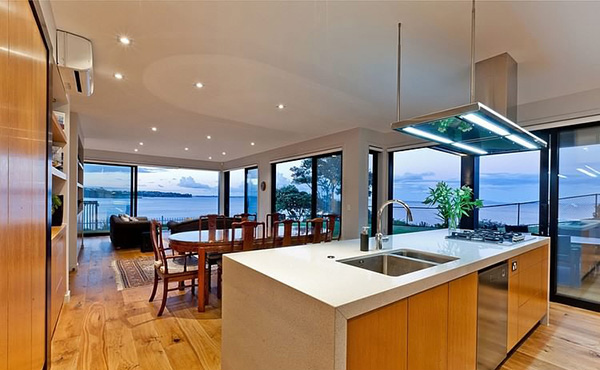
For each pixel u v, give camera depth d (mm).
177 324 2701
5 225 1077
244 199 9398
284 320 1306
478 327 1800
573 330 2682
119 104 3854
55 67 2164
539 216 3580
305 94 3406
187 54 2463
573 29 2023
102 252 5840
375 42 2260
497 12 1859
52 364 2049
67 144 3104
